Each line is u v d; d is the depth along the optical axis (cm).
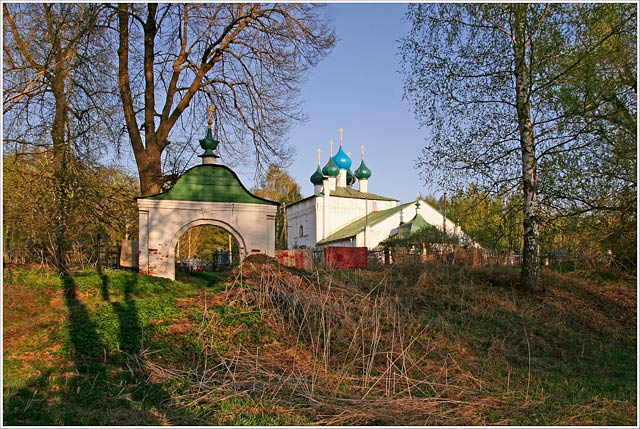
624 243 1535
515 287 1628
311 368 948
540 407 809
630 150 1304
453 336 1189
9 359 886
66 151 1762
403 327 1169
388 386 884
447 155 1602
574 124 1437
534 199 1550
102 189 2084
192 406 768
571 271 2050
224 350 995
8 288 1316
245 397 802
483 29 1563
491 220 1647
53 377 834
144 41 2153
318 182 5309
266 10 2105
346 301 1277
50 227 1698
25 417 688
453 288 1616
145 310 1129
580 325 1416
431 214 4369
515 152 1567
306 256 2459
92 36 1758
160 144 2117
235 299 1195
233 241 5256
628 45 1360
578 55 1434
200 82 2186
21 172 1702
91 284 1504
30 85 1540
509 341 1223
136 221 2736
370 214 4981
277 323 1118
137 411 738
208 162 2005
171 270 1831
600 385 947
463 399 844
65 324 1065
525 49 1498
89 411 722
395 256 2391
